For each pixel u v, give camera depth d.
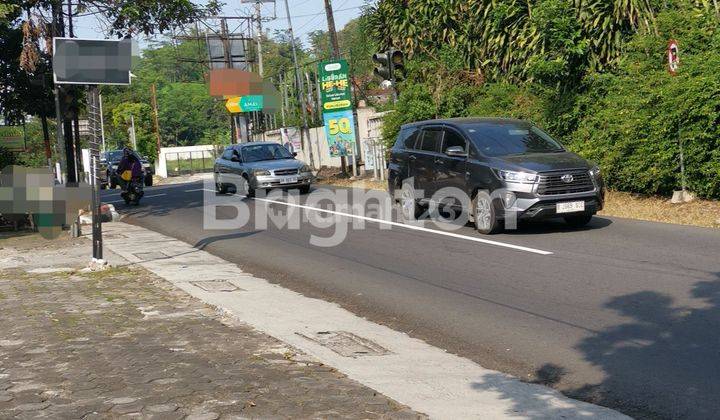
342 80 28.70
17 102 21.48
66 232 17.05
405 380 6.20
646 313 7.81
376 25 28.44
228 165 25.84
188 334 7.65
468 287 9.57
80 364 6.60
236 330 7.82
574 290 8.98
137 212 22.05
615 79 17.45
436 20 25.47
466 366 6.64
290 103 44.34
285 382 6.02
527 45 21.16
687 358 6.39
